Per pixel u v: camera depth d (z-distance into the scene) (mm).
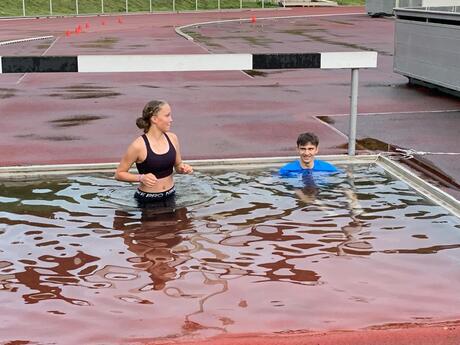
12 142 8445
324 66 7082
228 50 20828
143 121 5617
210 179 6426
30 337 3387
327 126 9398
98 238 4836
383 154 7570
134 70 6941
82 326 3504
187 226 5090
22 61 6797
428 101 11484
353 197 5844
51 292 3938
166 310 3689
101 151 7930
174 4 50625
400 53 13469
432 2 34281
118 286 4020
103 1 48625
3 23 36000
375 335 3398
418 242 4758
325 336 3383
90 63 6863
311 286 4016
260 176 6543
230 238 4836
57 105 11383
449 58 11406
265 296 3873
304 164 6637
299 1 56812
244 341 3326
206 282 4074
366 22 35625
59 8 45062
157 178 5680
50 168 6699
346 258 4461
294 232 4961
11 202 5707
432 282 4066
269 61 7066
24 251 4582
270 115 10352
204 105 11367
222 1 54938
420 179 6234
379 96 12164
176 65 6965
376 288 3980
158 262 4395
